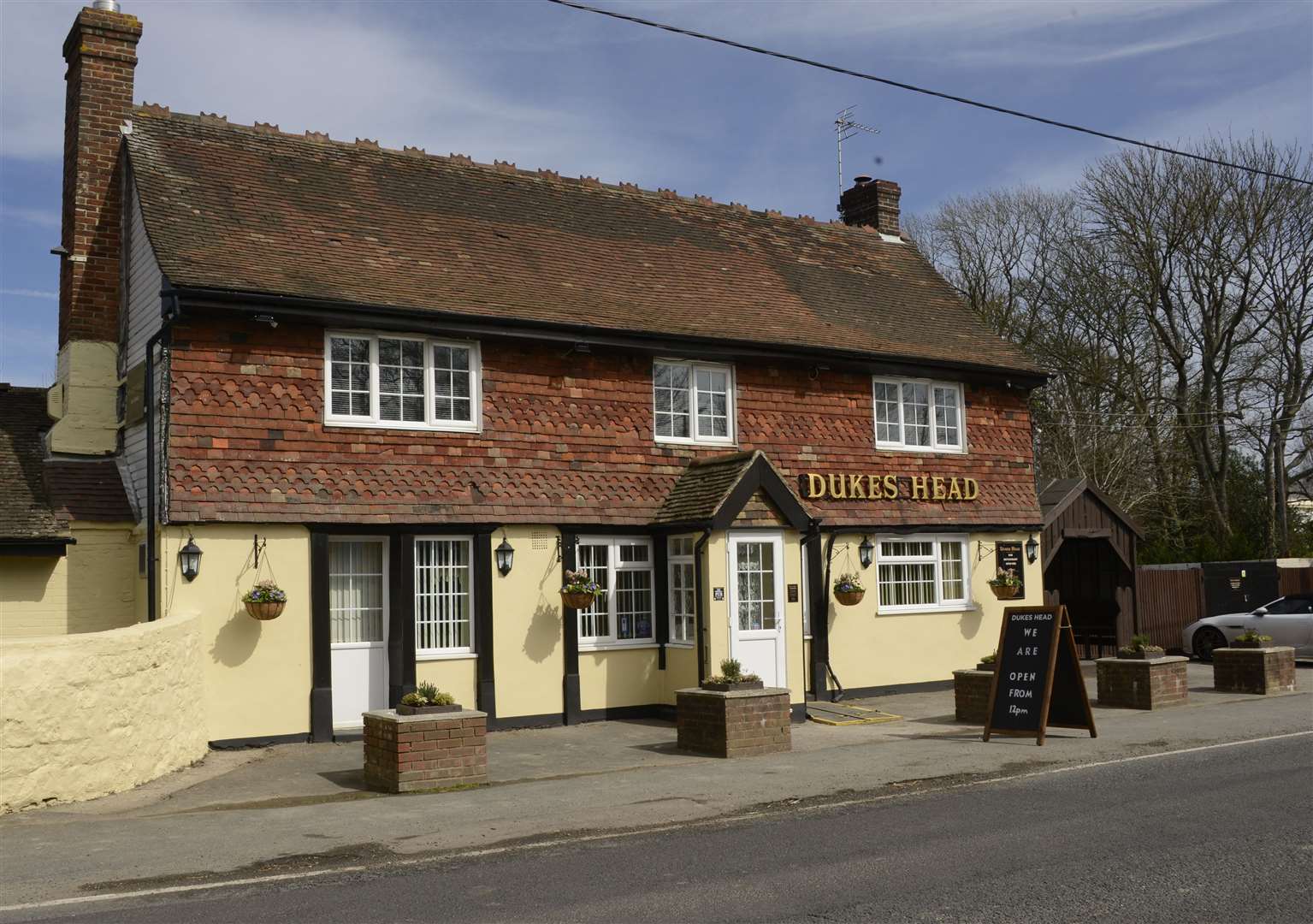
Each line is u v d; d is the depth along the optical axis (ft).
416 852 27.50
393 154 61.57
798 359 60.70
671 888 23.84
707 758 42.60
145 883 24.71
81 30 54.19
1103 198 122.72
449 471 50.52
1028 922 21.09
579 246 61.93
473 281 53.83
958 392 68.08
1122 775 36.76
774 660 52.75
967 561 66.59
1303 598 79.77
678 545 54.34
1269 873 24.26
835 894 23.13
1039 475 116.37
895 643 63.10
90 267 53.62
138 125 54.70
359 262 51.62
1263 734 45.44
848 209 83.66
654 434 56.70
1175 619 86.43
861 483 62.28
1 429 53.01
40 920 21.90
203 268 45.73
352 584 49.06
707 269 65.67
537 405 53.21
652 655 55.01
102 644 35.68
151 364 47.37
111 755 35.78
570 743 46.78
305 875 25.31
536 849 27.84
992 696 46.06
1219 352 118.32
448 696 37.93
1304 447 120.78
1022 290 135.74
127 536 49.98
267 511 46.01
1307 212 112.98
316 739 46.21
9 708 32.63
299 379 47.67
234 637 45.14
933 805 32.60
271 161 56.44
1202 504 121.49
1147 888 23.21
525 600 51.70
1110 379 124.47
